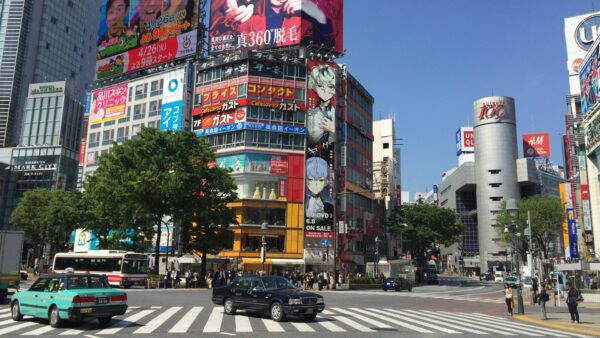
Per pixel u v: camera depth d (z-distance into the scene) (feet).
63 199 180.86
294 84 195.11
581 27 233.14
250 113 188.14
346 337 44.37
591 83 161.48
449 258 483.51
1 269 73.46
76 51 452.76
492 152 385.50
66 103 338.54
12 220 209.05
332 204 188.85
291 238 181.78
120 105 233.96
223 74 196.95
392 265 187.01
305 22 197.88
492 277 312.71
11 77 389.39
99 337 41.39
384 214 271.08
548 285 181.37
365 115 240.53
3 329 45.98
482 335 49.03
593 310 91.61
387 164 284.61
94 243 221.46
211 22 210.18
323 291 137.59
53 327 47.39
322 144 192.34
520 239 217.77
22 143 332.80
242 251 177.37
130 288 126.21
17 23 398.83
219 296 63.21
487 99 393.91
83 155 245.45
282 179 186.39
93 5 484.33
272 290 58.08
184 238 141.49
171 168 132.87
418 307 88.89
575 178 193.98
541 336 49.52
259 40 200.95
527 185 391.65
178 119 206.80
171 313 62.59
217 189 143.84
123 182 127.95
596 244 164.86
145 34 228.84
